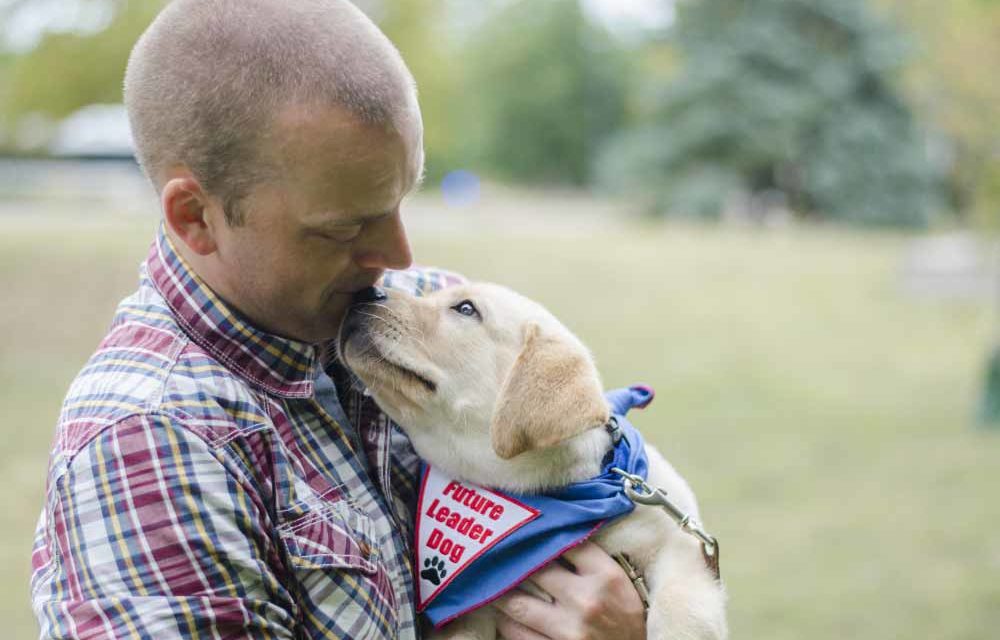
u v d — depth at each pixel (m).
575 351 2.25
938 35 8.54
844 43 25.88
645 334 11.38
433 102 15.43
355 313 2.13
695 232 22.80
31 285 11.21
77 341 9.39
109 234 15.13
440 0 15.66
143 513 1.46
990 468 6.84
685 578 2.20
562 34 47.31
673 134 25.83
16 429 7.00
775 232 23.66
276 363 1.70
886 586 4.98
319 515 1.64
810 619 4.64
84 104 12.52
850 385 9.31
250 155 1.54
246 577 1.50
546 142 48.34
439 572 2.03
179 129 1.56
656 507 2.26
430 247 15.84
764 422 8.02
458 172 40.91
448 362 2.22
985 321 12.29
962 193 26.50
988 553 5.38
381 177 1.59
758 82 25.22
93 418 1.52
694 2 25.83
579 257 16.41
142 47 1.61
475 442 2.22
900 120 25.95
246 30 1.53
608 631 1.99
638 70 47.47
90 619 1.41
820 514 6.00
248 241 1.60
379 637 1.65
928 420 8.09
